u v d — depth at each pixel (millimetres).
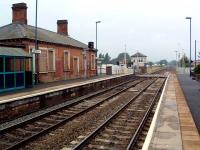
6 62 23891
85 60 44562
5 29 33219
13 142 11203
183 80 43375
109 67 62750
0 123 14242
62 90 21750
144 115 15844
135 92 29266
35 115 16297
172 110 15875
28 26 36125
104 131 12805
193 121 13000
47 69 33969
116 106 19953
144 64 133500
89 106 19531
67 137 11727
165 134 10711
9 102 15312
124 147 10555
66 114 17016
